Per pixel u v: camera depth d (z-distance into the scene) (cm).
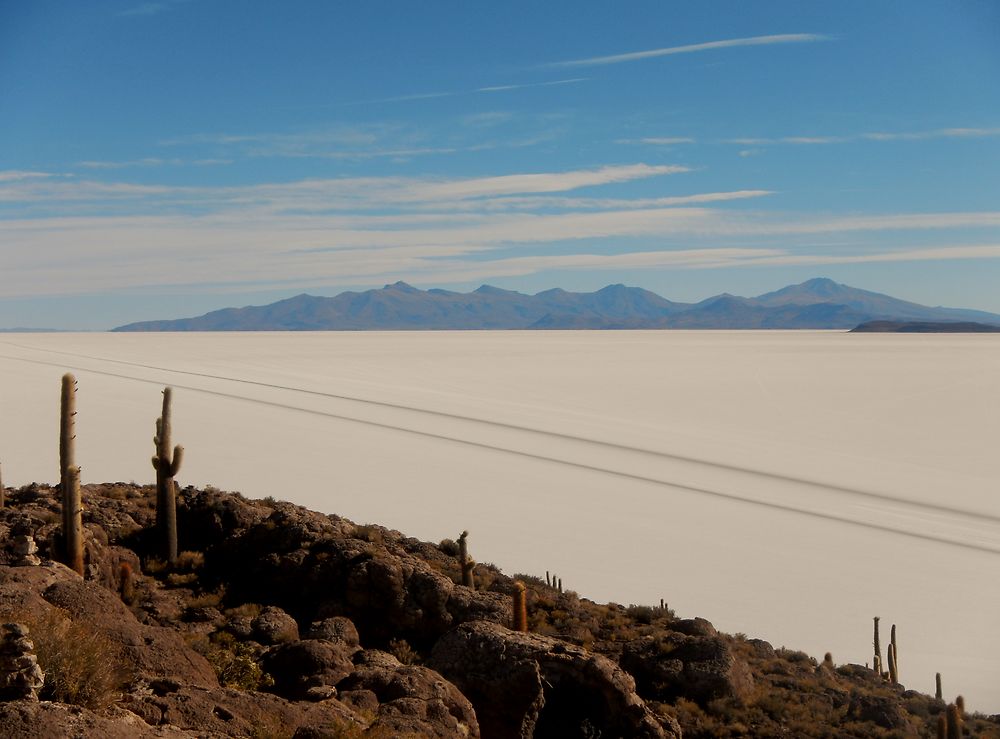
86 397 8712
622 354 19638
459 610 2205
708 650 2114
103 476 5191
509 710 1571
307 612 2273
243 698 1202
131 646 1316
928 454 6788
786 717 1956
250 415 7925
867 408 9594
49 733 906
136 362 14350
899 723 2023
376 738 1152
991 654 2908
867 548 4184
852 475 5906
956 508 5019
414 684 1402
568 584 3566
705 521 4653
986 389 11538
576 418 8562
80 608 1355
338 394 10025
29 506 2502
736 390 11412
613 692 1595
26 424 6912
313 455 6181
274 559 2427
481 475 5694
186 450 6191
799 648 2952
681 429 7956
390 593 2225
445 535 4259
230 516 2722
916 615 3306
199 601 2266
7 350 16950
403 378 12538
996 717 2208
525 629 1995
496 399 10069
